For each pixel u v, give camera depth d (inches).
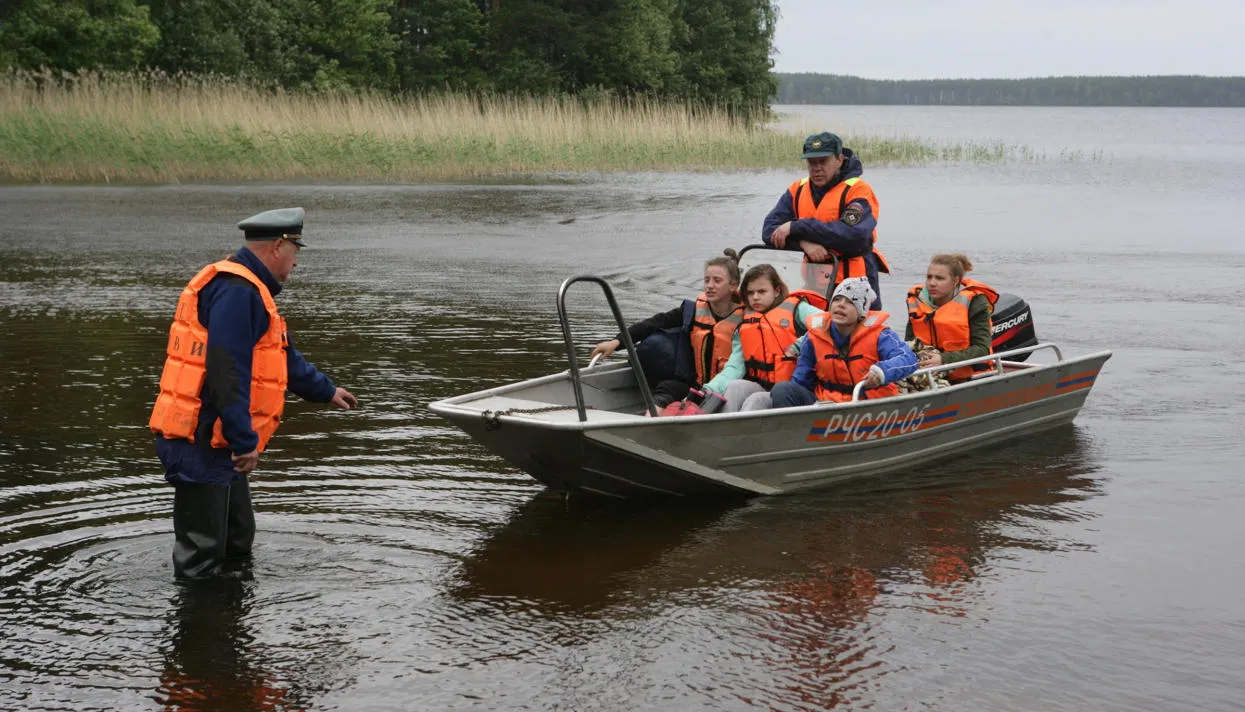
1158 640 183.9
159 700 163.2
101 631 183.8
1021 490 262.4
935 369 282.0
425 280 577.6
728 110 2461.9
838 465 265.9
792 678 171.2
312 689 167.0
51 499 243.4
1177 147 2406.5
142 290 531.8
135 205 928.9
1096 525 237.9
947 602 198.2
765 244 321.4
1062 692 167.0
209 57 1689.2
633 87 2253.9
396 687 167.6
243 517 212.7
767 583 206.2
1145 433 311.1
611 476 242.1
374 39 2007.9
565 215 906.7
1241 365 392.5
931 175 1446.9
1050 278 596.1
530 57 2140.7
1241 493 258.8
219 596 197.2
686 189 1149.7
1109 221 895.1
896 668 174.2
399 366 374.6
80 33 1560.0
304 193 1064.2
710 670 173.5
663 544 225.6
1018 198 1106.7
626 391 295.7
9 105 1189.1
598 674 172.1
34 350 395.2
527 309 491.8
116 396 330.6
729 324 288.8
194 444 201.2
